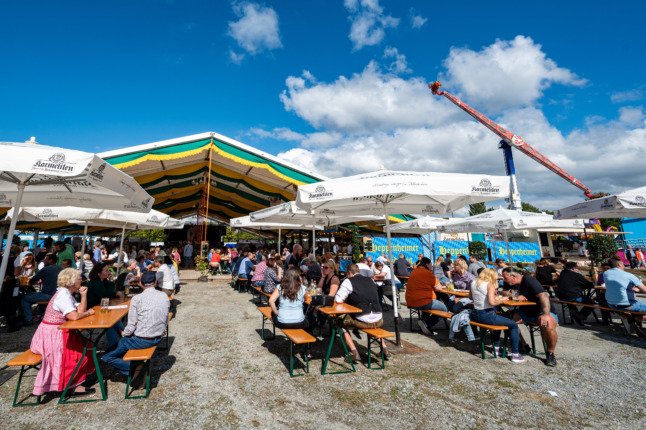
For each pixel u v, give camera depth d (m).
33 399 3.73
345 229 22.41
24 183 4.71
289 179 14.52
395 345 5.84
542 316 4.90
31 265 9.23
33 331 6.54
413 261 20.59
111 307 4.76
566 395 3.83
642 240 29.03
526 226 10.60
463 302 6.44
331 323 4.63
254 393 3.90
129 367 3.83
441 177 5.25
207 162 16.03
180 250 22.81
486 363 4.91
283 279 5.08
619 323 7.45
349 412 3.45
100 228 25.23
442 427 3.16
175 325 7.10
